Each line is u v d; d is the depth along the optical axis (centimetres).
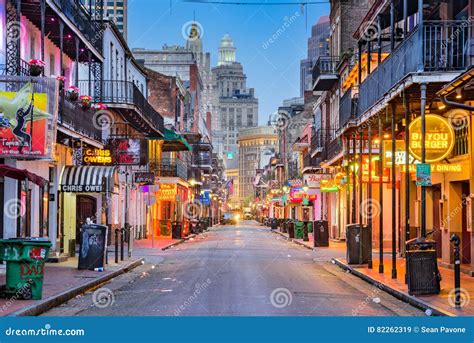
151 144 5012
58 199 2664
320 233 3728
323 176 4572
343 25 4641
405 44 1772
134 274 2175
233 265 2495
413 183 2800
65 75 3125
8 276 1381
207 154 8888
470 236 2114
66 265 2262
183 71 10275
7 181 2112
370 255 2248
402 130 2333
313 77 5019
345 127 2520
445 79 1612
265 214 13062
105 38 3606
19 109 1970
